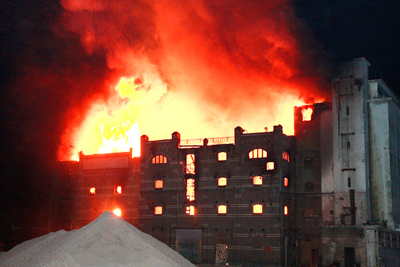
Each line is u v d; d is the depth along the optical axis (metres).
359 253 60.53
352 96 65.31
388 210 63.78
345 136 64.94
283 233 63.47
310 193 67.56
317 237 65.81
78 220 76.50
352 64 66.06
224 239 65.69
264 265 62.56
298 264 66.12
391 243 59.66
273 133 65.75
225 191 67.06
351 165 63.88
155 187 71.62
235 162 67.31
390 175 64.56
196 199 68.56
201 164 69.50
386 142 65.06
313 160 68.38
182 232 68.19
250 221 64.69
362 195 62.59
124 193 74.44
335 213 63.56
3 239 79.00
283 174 65.25
